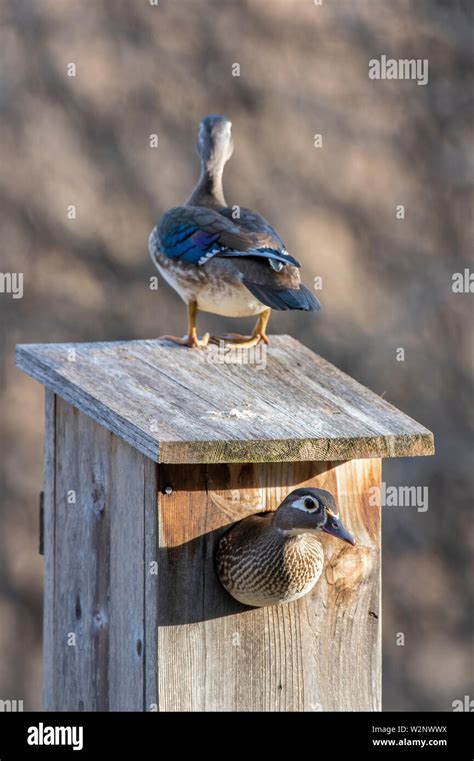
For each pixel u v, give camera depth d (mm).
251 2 15664
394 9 15961
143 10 15484
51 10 15312
